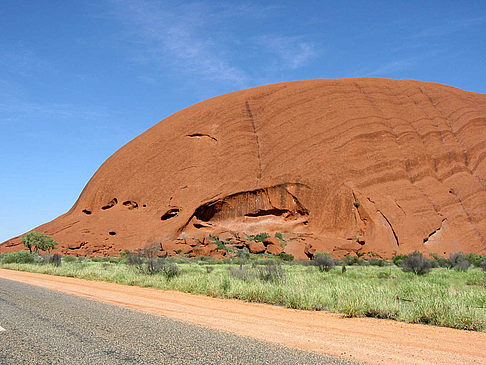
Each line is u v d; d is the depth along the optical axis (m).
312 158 94.12
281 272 17.84
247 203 91.06
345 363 4.96
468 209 83.31
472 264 48.78
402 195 84.81
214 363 4.83
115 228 92.06
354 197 83.12
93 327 7.03
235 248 77.38
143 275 20.31
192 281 15.97
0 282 17.44
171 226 87.19
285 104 112.38
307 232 82.25
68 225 97.94
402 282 20.19
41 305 9.84
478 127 102.50
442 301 9.16
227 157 102.94
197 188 97.06
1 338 6.11
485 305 10.96
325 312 10.20
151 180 104.31
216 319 8.38
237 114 114.06
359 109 105.50
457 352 5.89
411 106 110.88
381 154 94.44
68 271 25.20
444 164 95.31
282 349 5.63
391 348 5.98
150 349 5.49
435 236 77.31
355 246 68.94
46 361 4.87
